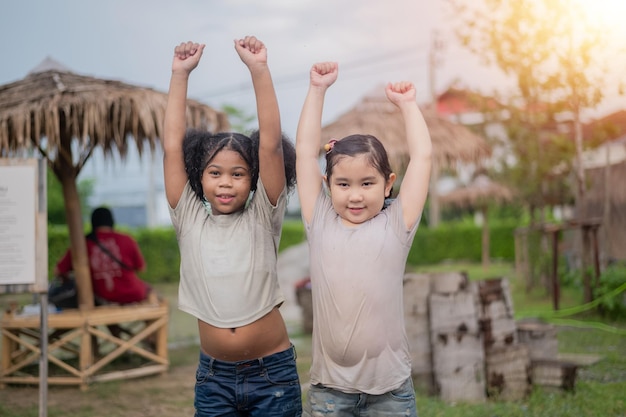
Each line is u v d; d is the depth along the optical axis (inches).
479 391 193.2
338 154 107.3
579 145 397.4
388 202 114.8
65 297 256.4
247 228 113.9
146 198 1136.2
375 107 377.7
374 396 107.0
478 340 193.9
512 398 195.0
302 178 114.8
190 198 117.1
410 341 203.3
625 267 372.2
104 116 230.8
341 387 106.7
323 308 107.5
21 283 159.6
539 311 373.4
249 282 111.4
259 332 111.3
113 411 199.5
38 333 252.4
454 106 608.4
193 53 117.0
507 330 203.3
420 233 918.4
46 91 235.9
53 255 649.0
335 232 108.8
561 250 483.2
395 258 107.3
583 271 371.6
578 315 357.7
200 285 112.8
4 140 227.9
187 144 118.0
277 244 117.7
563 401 191.5
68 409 202.2
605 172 388.5
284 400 113.1
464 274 197.6
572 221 374.0
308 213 113.2
